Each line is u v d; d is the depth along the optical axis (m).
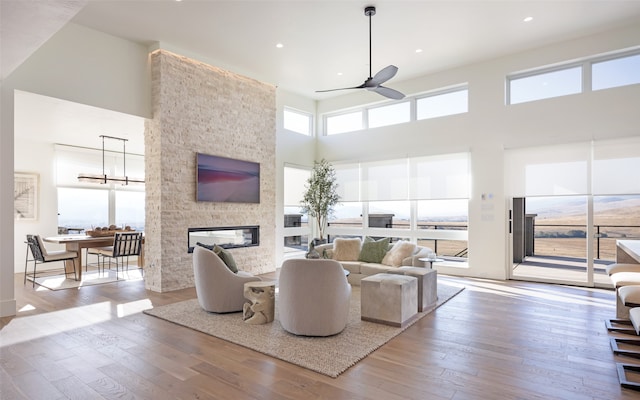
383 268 5.36
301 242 8.14
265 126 7.02
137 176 8.90
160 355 2.98
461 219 6.67
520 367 2.74
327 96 8.15
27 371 2.69
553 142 5.70
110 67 5.07
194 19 4.73
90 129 6.27
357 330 3.56
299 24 4.88
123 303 4.63
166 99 5.40
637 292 3.01
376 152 7.53
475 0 4.36
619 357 2.92
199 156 5.78
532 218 6.95
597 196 5.46
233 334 3.44
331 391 2.39
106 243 6.69
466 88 6.64
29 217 7.21
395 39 5.36
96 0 4.26
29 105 4.81
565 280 5.68
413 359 2.90
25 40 2.84
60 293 5.20
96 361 2.86
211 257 4.05
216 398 2.31
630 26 5.08
